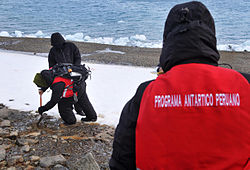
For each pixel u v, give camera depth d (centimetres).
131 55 1543
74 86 484
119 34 2547
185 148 112
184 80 123
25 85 809
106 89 841
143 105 126
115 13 3666
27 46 1705
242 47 1991
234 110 115
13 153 406
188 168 111
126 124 129
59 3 4516
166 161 114
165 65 137
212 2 4603
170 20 136
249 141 113
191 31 126
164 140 115
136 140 122
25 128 508
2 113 557
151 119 120
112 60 1399
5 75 902
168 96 122
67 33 2583
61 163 383
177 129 115
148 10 3888
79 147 451
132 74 1053
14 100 674
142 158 119
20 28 2717
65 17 3388
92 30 2708
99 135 506
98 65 1196
